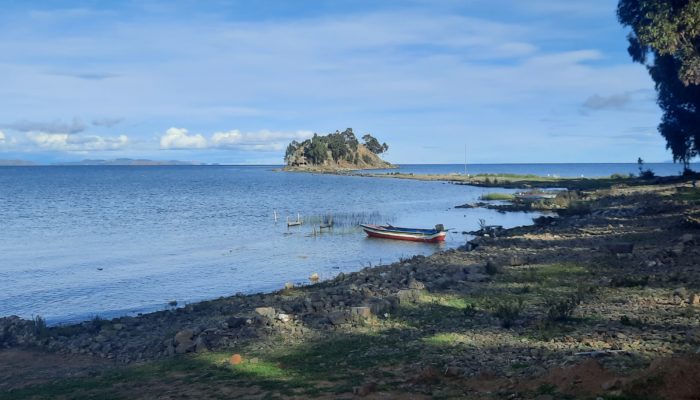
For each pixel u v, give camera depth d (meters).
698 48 38.50
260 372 12.31
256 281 29.77
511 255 27.08
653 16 39.72
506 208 65.69
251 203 81.62
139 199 90.25
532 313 15.56
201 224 56.19
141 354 15.68
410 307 17.58
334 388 10.67
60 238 46.69
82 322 21.44
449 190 105.12
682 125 68.62
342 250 40.00
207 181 157.75
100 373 14.02
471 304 17.06
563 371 9.45
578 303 15.69
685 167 77.06
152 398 11.19
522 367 10.86
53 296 26.91
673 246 24.31
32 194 102.19
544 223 42.44
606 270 20.95
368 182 139.88
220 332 16.38
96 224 56.44
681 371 7.91
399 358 12.51
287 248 41.00
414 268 26.23
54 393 12.34
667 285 17.34
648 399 7.66
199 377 12.38
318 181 149.12
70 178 185.12
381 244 42.69
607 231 32.41
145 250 40.34
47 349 17.11
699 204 39.62
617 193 60.44
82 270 33.12
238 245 42.53
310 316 17.69
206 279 30.38
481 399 9.17
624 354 10.73
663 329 12.59
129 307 24.78
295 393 10.59
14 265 34.78
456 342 13.35
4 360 16.05
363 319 16.34
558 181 114.56
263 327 16.55
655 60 58.22
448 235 46.75
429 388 10.14
